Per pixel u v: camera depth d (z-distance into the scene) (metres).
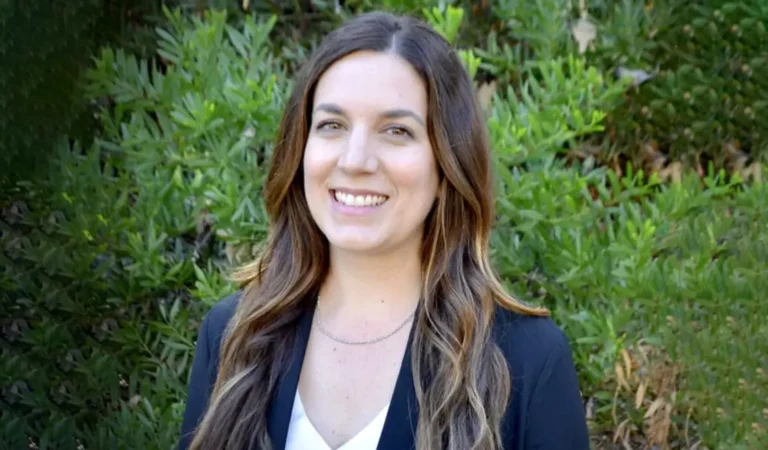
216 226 2.33
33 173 2.52
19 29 2.45
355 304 1.61
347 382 1.57
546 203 2.22
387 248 1.53
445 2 2.49
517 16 2.46
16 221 2.58
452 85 1.49
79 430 2.67
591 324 2.23
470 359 1.51
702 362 2.38
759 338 2.41
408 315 1.59
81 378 2.66
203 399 1.72
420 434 1.47
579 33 2.53
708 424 2.43
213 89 2.37
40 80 2.50
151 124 2.43
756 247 2.43
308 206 1.58
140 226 2.45
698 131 2.56
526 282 2.36
